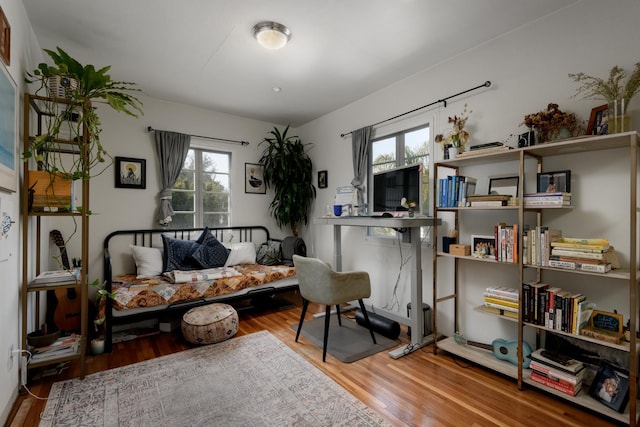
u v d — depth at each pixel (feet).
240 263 12.94
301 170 14.32
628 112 5.90
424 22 7.30
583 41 6.51
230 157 14.16
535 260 6.28
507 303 6.90
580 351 6.29
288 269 12.00
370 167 11.91
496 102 7.95
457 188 7.75
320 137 14.37
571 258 5.79
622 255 6.06
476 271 8.44
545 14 7.04
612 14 6.15
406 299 10.44
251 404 5.93
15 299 5.98
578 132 6.51
